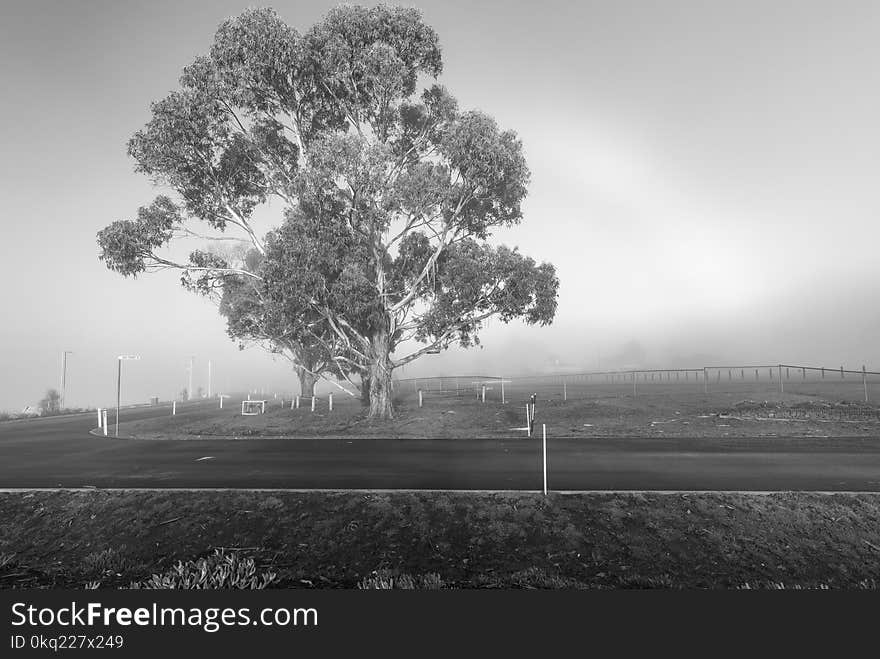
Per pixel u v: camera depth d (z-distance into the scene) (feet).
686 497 36.27
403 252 102.99
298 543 32.09
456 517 34.42
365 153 80.28
